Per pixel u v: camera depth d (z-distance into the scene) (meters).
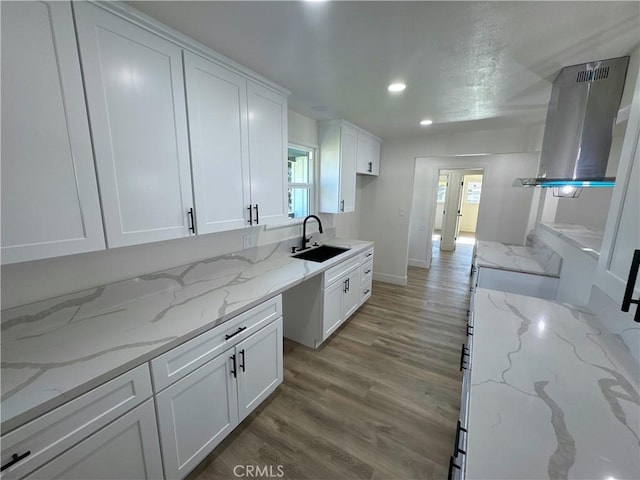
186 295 1.69
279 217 2.12
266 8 1.14
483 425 0.79
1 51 0.87
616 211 1.00
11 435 0.80
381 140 4.11
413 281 4.66
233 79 1.65
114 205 1.19
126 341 1.18
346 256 2.83
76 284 1.36
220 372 1.47
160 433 1.21
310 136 3.02
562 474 0.65
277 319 1.87
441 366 2.38
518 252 3.15
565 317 1.49
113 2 1.08
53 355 1.07
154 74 1.27
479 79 1.83
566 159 1.73
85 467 0.98
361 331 2.97
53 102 0.98
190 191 1.49
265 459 1.55
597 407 0.87
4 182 0.91
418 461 1.54
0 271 1.14
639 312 0.75
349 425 1.77
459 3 1.08
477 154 3.53
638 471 0.66
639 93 0.90
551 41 1.35
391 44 1.41
